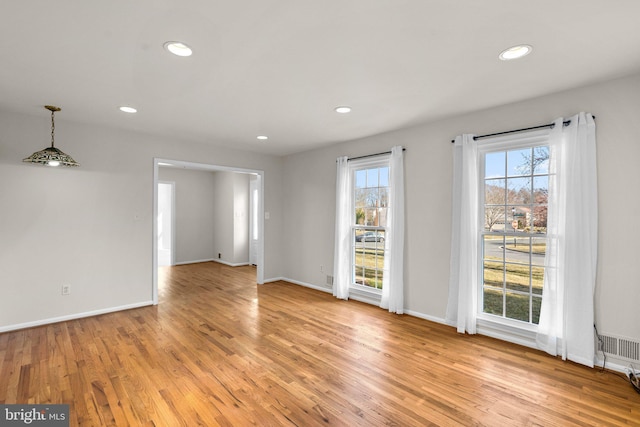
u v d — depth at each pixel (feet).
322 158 17.78
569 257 9.23
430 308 12.83
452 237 11.94
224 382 8.16
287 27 6.30
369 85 9.15
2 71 8.25
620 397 7.48
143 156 14.73
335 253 16.42
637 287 8.39
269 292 17.42
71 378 8.32
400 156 13.57
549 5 5.58
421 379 8.33
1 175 11.53
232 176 25.66
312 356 9.66
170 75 8.53
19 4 5.53
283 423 6.58
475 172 11.31
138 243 14.57
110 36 6.61
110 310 13.83
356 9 5.71
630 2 5.46
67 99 10.34
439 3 5.54
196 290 17.81
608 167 8.77
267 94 9.89
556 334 9.59
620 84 8.61
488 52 7.26
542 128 9.78
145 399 7.41
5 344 10.43
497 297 11.23
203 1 5.48
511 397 7.51
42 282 12.30
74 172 12.98
